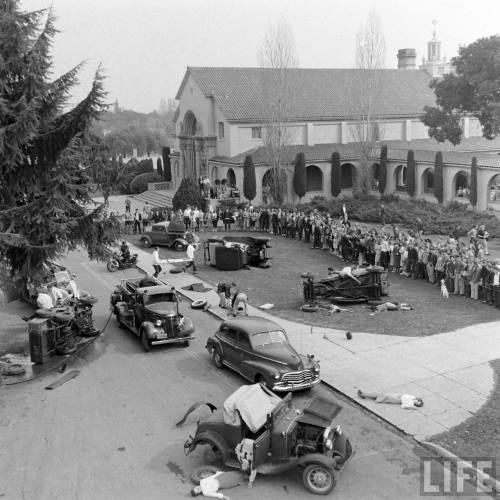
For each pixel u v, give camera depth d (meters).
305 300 25.39
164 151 72.38
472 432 14.21
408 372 17.84
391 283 28.95
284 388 16.28
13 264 19.89
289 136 58.41
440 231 43.19
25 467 13.09
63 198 19.64
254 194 54.66
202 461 13.20
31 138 18.09
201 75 62.78
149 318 20.75
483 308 24.34
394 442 13.94
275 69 58.75
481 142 66.12
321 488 11.84
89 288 29.41
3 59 18.81
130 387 17.45
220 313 24.52
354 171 59.94
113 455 13.54
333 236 36.22
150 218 46.94
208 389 17.22
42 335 18.91
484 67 48.28
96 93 17.89
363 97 58.88
